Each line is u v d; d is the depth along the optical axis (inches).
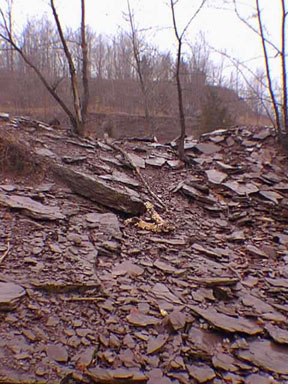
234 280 154.4
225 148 396.2
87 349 101.0
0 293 113.1
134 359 100.6
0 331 100.7
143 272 149.6
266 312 135.5
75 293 125.2
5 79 1221.1
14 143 229.0
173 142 414.6
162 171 312.3
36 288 121.3
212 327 120.6
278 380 101.2
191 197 259.6
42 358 94.7
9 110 1037.8
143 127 1115.3
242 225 233.3
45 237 157.6
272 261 185.3
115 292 130.5
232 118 828.0
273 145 387.2
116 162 291.6
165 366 100.3
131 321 116.2
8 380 85.7
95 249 157.6
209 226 222.4
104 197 210.1
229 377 99.9
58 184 221.8
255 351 112.5
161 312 123.2
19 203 179.0
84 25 360.5
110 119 1050.7
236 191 282.0
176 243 183.8
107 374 93.4
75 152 283.6
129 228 193.5
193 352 107.2
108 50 1355.8
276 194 287.7
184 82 745.6
